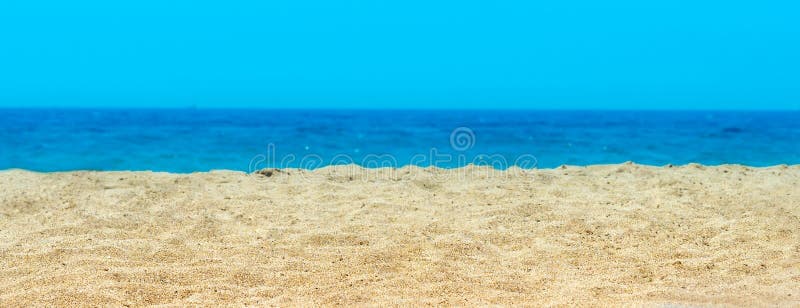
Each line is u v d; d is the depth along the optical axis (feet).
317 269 16.38
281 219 21.36
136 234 19.47
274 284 15.25
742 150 71.00
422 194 25.13
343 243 18.72
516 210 22.25
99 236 19.13
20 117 194.08
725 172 30.83
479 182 27.50
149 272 15.72
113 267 16.16
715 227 20.25
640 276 15.85
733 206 22.91
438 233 19.77
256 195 24.72
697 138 92.27
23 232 19.57
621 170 31.17
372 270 16.37
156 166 56.75
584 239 19.25
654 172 30.50
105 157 62.28
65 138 84.89
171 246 18.19
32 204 23.03
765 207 22.61
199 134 97.14
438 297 14.30
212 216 21.63
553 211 22.26
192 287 14.83
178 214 21.85
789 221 20.79
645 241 19.06
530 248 18.39
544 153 69.26
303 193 25.25
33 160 59.93
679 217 21.54
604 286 14.98
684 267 16.49
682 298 13.92
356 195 24.79
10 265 16.31
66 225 20.07
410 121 177.06
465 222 21.03
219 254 17.53
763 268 16.30
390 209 22.59
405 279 15.55
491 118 222.69
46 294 14.06
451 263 16.93
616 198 24.34
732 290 14.47
